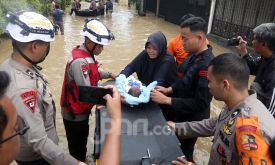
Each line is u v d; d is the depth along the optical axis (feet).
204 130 6.58
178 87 8.16
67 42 33.40
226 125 5.05
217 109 17.01
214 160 5.39
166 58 8.76
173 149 5.34
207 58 7.61
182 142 8.75
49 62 24.85
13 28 5.47
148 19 57.21
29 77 5.62
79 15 58.44
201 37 7.67
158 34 8.66
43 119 6.13
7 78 3.46
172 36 41.88
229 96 5.09
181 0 49.70
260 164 4.12
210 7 38.29
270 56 7.40
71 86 8.52
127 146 5.34
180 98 7.70
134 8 76.33
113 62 25.81
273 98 7.09
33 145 5.30
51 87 18.81
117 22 51.98
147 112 6.71
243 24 33.50
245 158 4.32
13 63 5.54
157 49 8.51
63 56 27.12
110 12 59.72
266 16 30.53
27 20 5.47
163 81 8.58
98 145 5.35
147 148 5.32
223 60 5.07
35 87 5.68
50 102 6.24
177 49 12.08
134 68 9.39
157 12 59.57
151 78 9.02
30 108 5.28
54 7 50.01
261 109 4.74
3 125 3.12
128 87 7.25
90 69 8.51
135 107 6.92
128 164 4.94
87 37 8.42
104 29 8.60
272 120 4.62
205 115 8.43
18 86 5.25
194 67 7.76
